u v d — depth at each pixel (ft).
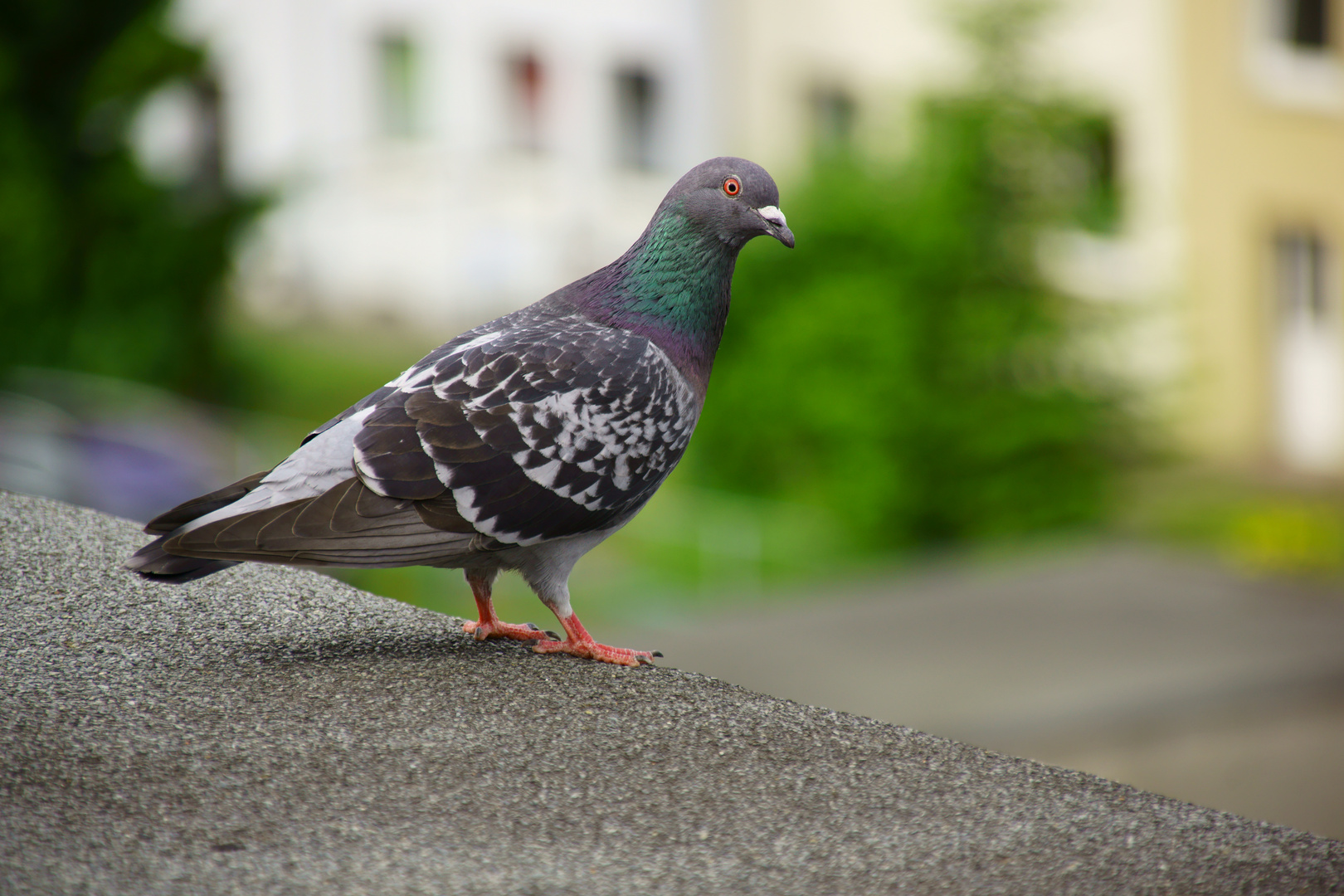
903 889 8.52
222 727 10.33
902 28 69.05
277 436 59.77
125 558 13.62
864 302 47.14
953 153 48.32
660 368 13.30
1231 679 31.04
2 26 59.16
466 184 81.20
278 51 79.36
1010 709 29.71
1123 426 48.01
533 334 13.11
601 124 79.05
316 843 8.80
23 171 59.41
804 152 53.26
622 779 9.84
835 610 38.55
